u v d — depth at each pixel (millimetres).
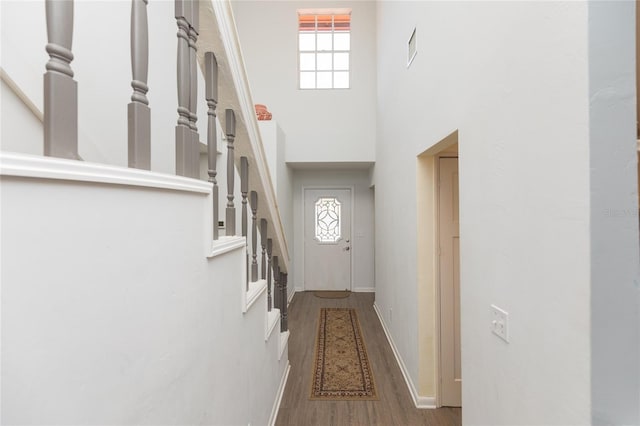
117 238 570
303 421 2119
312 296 5344
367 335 3611
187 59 863
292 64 4887
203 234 959
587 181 730
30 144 1211
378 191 4375
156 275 700
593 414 718
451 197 2285
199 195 927
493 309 1186
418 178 2295
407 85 2582
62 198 456
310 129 4855
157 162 2357
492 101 1194
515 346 1042
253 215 1797
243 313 1409
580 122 750
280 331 2582
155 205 695
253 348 1596
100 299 529
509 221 1077
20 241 398
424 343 2287
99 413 527
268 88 4883
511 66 1058
